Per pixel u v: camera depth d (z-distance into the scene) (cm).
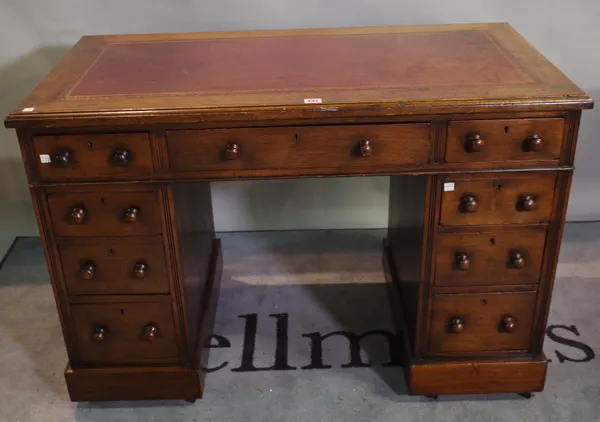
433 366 195
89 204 173
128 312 189
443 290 187
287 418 194
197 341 201
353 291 246
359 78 177
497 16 240
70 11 236
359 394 202
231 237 276
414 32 215
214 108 160
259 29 238
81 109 160
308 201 272
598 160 266
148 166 167
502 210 175
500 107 160
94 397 200
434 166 169
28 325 233
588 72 249
